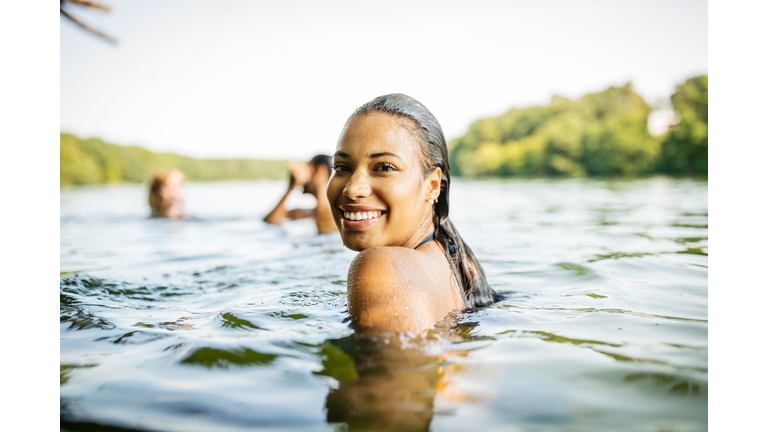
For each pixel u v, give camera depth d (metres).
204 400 1.06
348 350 1.24
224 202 13.23
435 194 1.66
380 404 1.01
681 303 1.95
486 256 3.50
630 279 2.49
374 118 1.55
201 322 1.70
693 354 1.33
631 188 14.95
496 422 0.95
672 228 5.04
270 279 2.70
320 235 5.32
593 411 1.00
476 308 1.74
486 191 16.61
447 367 1.19
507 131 59.06
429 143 1.61
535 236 4.82
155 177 8.00
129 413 1.03
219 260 3.65
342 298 1.91
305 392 1.08
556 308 1.83
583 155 44.53
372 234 1.53
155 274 3.01
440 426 0.94
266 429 0.94
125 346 1.46
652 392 1.09
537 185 20.50
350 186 1.50
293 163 6.69
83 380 1.20
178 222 7.16
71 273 3.12
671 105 37.31
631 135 39.91
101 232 5.96
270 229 6.06
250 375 1.17
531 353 1.29
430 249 1.58
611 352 1.32
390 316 1.25
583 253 3.52
